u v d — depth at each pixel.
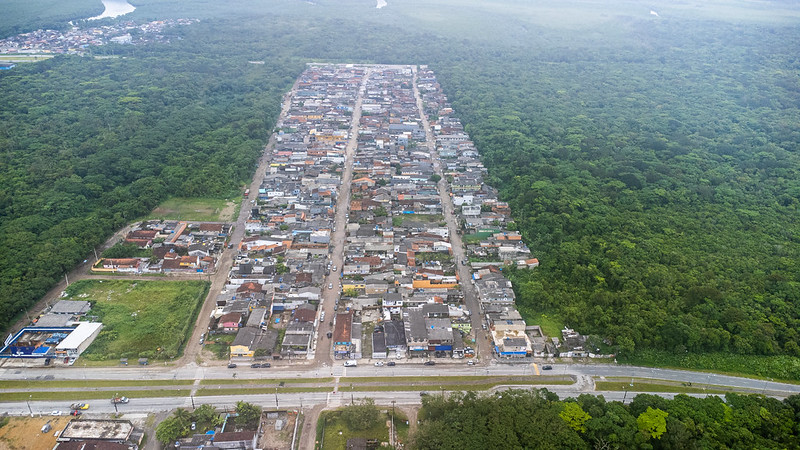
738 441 133.50
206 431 139.50
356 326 178.38
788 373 169.00
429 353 170.75
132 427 137.38
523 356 171.12
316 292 192.62
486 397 145.12
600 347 172.75
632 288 196.12
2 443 133.62
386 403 150.62
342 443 137.88
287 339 168.62
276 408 147.12
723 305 189.62
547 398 148.50
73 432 134.75
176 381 155.88
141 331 175.75
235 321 176.25
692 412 140.00
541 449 128.00
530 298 194.00
